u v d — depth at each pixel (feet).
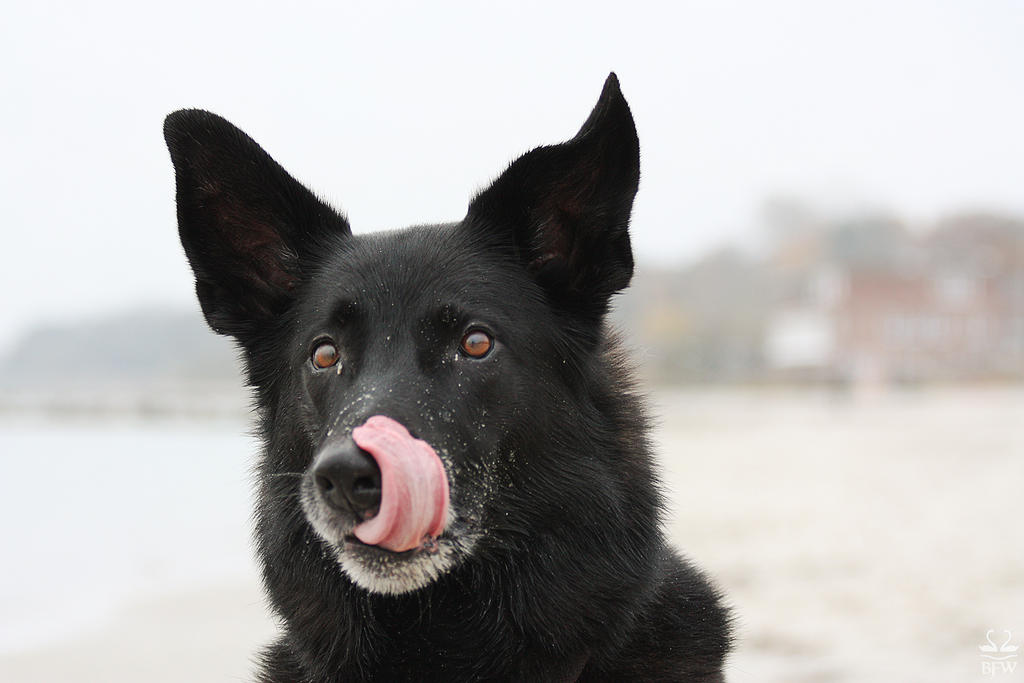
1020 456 18.93
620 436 4.17
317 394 4.06
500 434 4.01
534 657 4.06
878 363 63.98
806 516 11.36
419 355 3.99
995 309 67.10
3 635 6.76
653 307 73.72
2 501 14.92
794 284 75.72
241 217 4.27
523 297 4.11
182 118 4.18
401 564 3.86
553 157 4.12
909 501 12.56
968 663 5.43
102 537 11.53
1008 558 8.30
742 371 67.21
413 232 4.19
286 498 4.13
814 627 6.10
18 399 51.52
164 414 44.32
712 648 4.18
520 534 4.03
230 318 4.29
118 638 6.68
